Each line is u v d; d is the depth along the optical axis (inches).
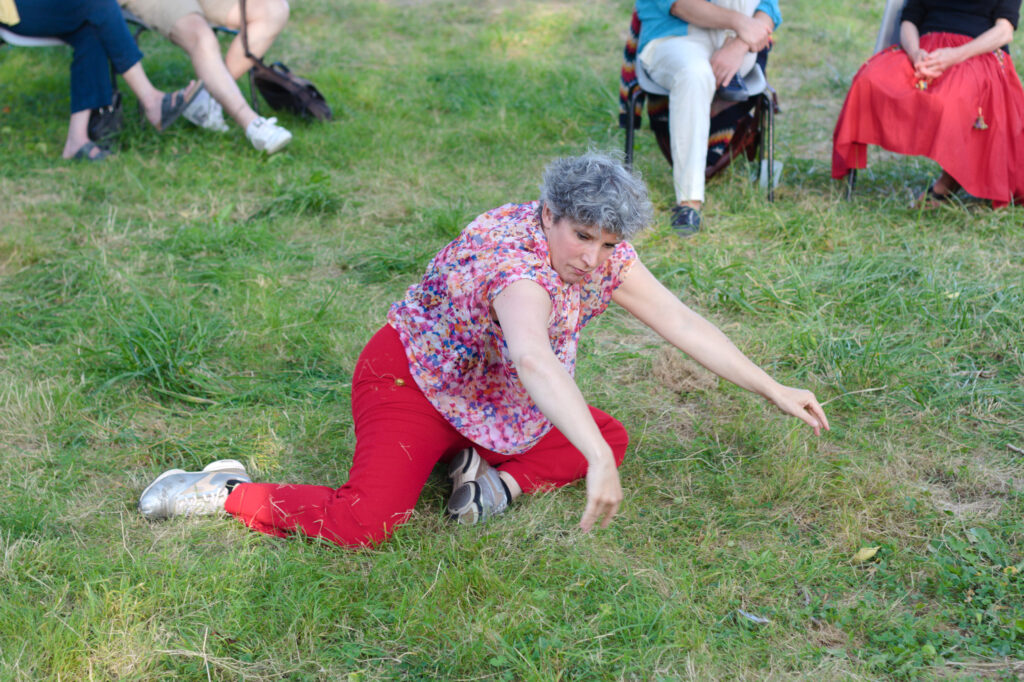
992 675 86.0
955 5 191.0
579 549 102.2
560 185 86.4
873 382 136.9
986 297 157.5
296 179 212.1
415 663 87.8
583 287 98.1
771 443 122.6
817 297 160.6
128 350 139.6
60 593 94.3
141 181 212.8
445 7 373.7
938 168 219.9
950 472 117.3
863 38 334.6
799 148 238.2
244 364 143.0
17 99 271.6
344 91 272.2
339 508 101.7
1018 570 98.2
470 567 97.0
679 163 188.4
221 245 180.7
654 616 92.0
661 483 115.9
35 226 188.9
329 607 93.2
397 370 104.6
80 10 219.5
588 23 348.8
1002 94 186.7
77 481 115.3
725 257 175.5
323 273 174.1
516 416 104.5
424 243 183.8
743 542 105.0
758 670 86.9
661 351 145.3
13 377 136.9
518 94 273.4
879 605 95.4
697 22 191.6
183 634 89.8
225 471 110.2
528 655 87.3
